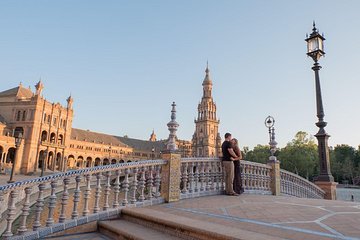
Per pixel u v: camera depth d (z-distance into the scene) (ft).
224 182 34.86
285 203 25.90
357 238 12.71
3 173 190.80
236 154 33.58
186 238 15.26
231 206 23.97
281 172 43.04
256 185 38.42
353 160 317.63
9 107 249.14
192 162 31.22
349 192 198.59
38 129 245.24
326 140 45.37
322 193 44.19
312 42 46.75
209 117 391.65
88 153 334.03
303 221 17.06
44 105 253.24
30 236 17.75
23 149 230.89
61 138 280.51
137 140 421.59
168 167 27.91
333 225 15.74
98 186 22.25
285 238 12.73
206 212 20.94
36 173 225.56
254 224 16.21
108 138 378.12
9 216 17.19
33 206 46.16
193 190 30.99
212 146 382.01
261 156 380.17
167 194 27.25
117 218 22.57
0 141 210.18
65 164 279.90
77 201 20.68
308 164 290.97
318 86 46.06
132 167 24.71
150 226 18.72
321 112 45.52
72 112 296.10
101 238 18.71
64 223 19.61
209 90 403.13
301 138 325.42
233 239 12.37
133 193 24.77
